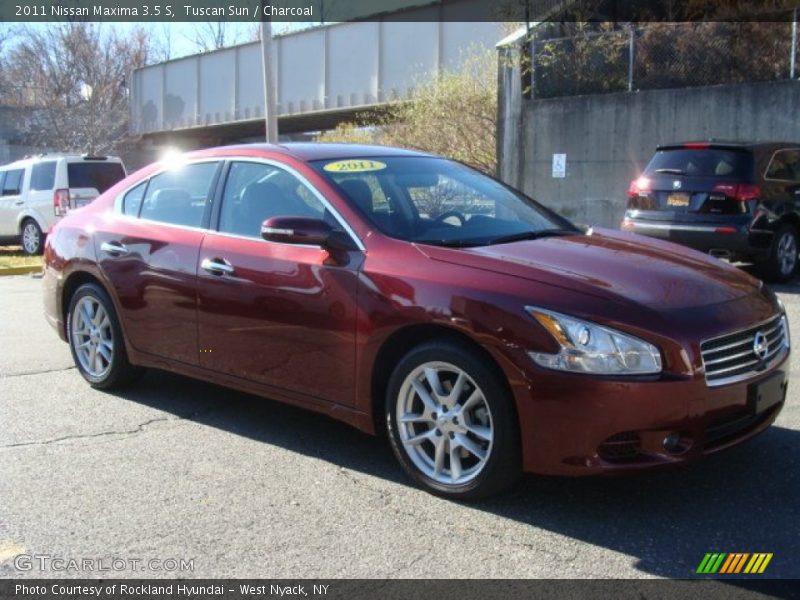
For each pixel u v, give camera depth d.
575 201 16.36
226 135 42.25
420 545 3.53
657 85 15.50
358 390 4.22
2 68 44.28
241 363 4.78
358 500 3.99
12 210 16.72
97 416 5.32
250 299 4.64
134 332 5.44
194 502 3.98
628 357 3.47
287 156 4.86
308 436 4.94
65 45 43.53
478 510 3.85
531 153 16.84
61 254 5.98
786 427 4.88
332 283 4.27
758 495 3.96
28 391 5.91
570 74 16.41
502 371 3.67
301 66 31.41
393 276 4.05
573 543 3.52
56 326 6.15
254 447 4.75
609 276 3.85
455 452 3.93
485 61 20.17
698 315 3.65
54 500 4.02
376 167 4.88
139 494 4.08
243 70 34.38
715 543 3.50
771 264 10.04
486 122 19.61
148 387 5.99
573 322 3.54
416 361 3.96
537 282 3.74
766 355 3.93
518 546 3.50
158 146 45.22
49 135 43.22
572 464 3.56
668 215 10.12
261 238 4.74
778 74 14.23
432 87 21.12
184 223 5.24
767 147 10.07
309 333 4.38
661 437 3.51
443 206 4.77
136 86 40.94
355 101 29.38
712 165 9.91
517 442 3.70
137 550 3.51
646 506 3.87
